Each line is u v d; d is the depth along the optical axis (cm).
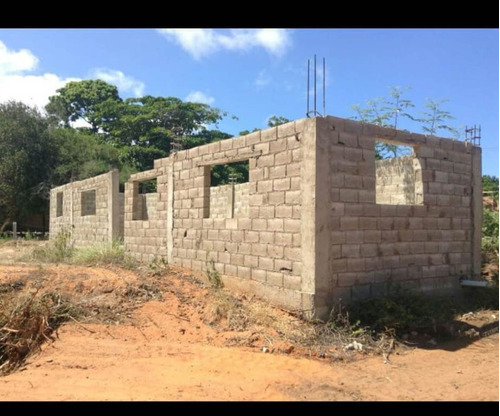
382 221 843
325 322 742
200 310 812
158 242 1225
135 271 1045
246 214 1653
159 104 3684
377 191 1265
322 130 760
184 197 1116
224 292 881
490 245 1318
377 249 832
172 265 1138
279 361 618
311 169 752
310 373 583
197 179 1067
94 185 1789
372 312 754
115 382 543
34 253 1414
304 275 758
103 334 727
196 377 560
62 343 689
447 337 757
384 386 545
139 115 3609
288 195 800
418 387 543
